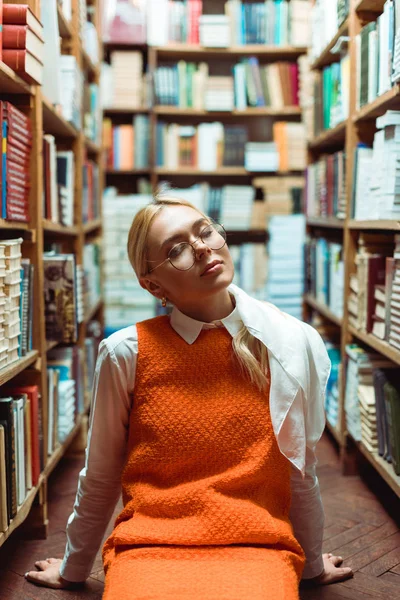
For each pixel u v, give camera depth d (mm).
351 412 2502
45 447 2074
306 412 1303
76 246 3051
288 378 1244
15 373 1746
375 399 2215
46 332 2338
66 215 2734
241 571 1081
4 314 1708
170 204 1297
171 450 1212
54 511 2240
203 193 4773
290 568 1124
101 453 1370
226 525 1145
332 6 2934
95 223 3766
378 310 2254
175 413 1221
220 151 4734
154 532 1161
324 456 2836
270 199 4785
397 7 1876
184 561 1118
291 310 4762
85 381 3123
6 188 1733
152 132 4637
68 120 2742
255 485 1218
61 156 2705
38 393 2051
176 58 4941
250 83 4672
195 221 1262
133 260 1313
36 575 1696
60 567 1634
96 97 3986
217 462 1219
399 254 1957
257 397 1248
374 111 2248
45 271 2330
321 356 1333
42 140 2254
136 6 4594
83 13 3209
